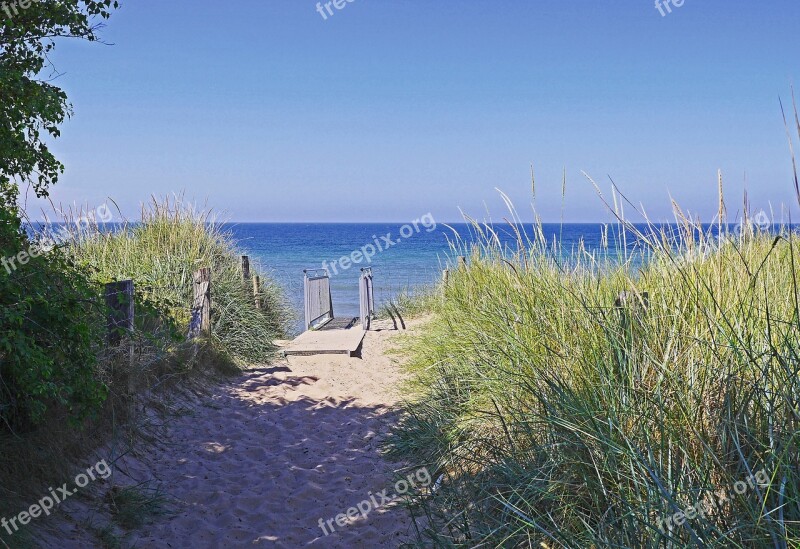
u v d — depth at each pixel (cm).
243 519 511
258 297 1243
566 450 412
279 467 619
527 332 568
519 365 539
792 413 325
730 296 443
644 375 421
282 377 966
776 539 278
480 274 830
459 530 428
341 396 870
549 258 623
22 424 505
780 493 289
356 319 1566
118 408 640
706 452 343
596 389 440
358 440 691
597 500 367
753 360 351
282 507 532
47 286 485
